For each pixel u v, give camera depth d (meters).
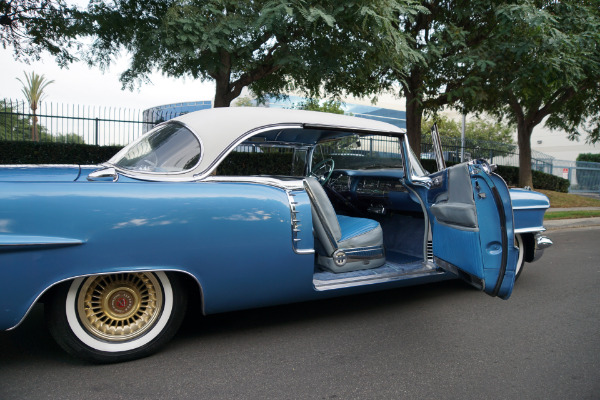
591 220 11.77
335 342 3.08
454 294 4.33
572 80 9.42
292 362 2.73
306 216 3.05
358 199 4.76
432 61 9.28
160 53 7.69
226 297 2.80
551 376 2.59
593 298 4.32
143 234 2.48
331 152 4.75
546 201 4.41
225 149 2.92
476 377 2.57
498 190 2.84
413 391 2.38
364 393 2.35
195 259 2.64
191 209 2.62
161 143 3.01
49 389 2.31
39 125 10.91
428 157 17.31
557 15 9.27
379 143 4.21
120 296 2.63
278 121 3.20
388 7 6.69
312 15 6.21
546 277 5.19
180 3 6.53
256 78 8.88
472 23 10.25
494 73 9.52
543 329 3.41
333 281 3.37
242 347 2.96
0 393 2.25
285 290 3.01
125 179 2.61
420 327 3.42
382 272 3.69
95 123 11.13
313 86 9.73
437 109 12.79
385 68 9.29
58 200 2.32
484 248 2.91
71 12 8.61
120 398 2.24
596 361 2.82
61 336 2.47
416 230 4.38
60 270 2.32
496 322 3.56
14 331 3.15
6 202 2.23
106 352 2.58
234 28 6.53
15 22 9.23
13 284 2.24
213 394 2.30
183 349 2.90
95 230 2.38
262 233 2.84
